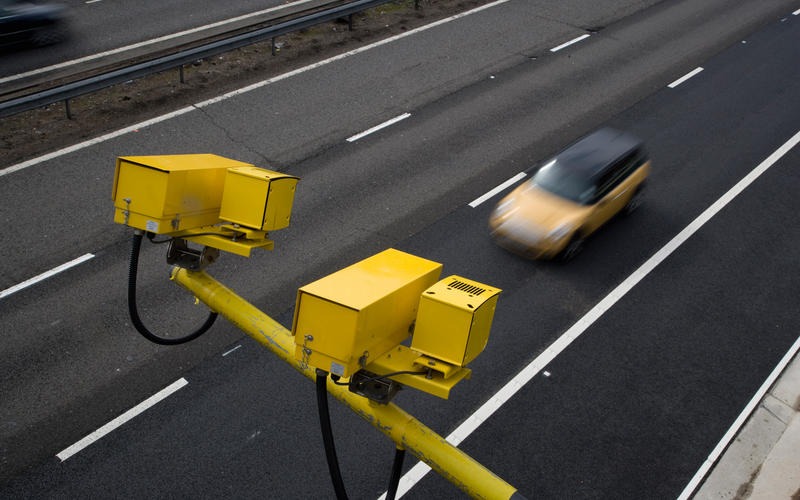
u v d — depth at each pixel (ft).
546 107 65.31
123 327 39.40
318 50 71.82
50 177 50.96
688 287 46.01
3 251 43.93
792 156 61.00
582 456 34.53
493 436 35.19
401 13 81.46
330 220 49.03
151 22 73.87
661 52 77.10
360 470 33.01
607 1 89.51
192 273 14.88
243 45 66.49
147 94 62.08
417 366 12.64
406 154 56.95
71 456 32.50
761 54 77.77
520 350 40.22
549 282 45.39
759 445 35.83
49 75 59.52
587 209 46.75
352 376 12.74
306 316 12.09
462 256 46.83
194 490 31.60
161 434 33.91
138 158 14.43
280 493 31.83
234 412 35.29
